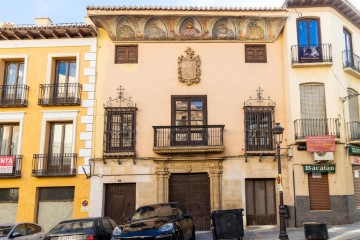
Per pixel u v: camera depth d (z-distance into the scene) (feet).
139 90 58.59
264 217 55.42
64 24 60.08
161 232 31.81
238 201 55.06
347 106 57.72
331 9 59.11
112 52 59.82
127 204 55.88
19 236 36.24
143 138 56.95
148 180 55.77
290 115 55.72
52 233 33.55
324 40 57.93
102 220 37.04
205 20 59.06
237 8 58.23
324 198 54.34
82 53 59.82
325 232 39.99
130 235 31.91
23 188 55.67
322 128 55.42
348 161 55.62
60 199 56.08
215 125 55.62
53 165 56.54
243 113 57.88
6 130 59.21
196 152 55.52
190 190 56.29
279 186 42.88
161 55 59.77
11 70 61.36
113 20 58.39
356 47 63.82
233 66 59.41
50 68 59.41
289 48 57.72
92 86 58.49
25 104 57.82
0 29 58.75
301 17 58.70
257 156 56.29
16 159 56.34
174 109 58.03
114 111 57.62
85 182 55.62
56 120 57.98
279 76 59.36
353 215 54.13
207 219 55.11
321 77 56.80
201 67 59.36
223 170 56.08
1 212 55.88
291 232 47.91
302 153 54.80
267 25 59.31
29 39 60.54
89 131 57.00
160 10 58.13
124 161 56.29
